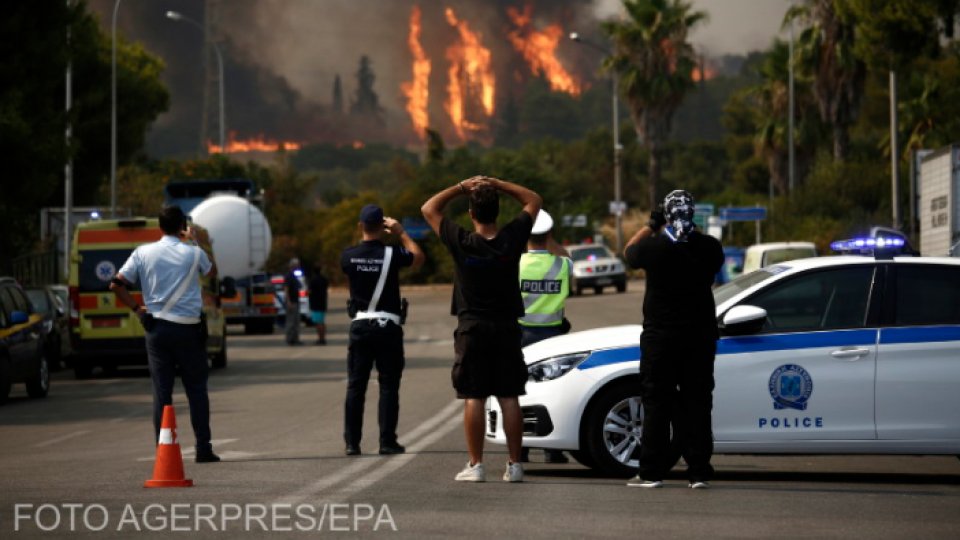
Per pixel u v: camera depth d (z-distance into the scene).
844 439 25.97
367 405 42.88
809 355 26.00
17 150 70.00
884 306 26.31
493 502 22.72
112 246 59.28
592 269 129.50
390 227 30.30
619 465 26.14
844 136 145.25
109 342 59.19
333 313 131.62
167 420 25.31
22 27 72.19
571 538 19.25
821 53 142.62
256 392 50.19
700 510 21.91
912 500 23.25
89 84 125.06
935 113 143.75
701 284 23.73
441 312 117.69
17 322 49.00
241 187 97.31
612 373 26.12
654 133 161.00
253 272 92.75
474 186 24.80
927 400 25.97
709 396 24.09
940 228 58.25
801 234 126.81
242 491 24.33
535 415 26.55
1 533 20.17
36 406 48.16
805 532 19.88
